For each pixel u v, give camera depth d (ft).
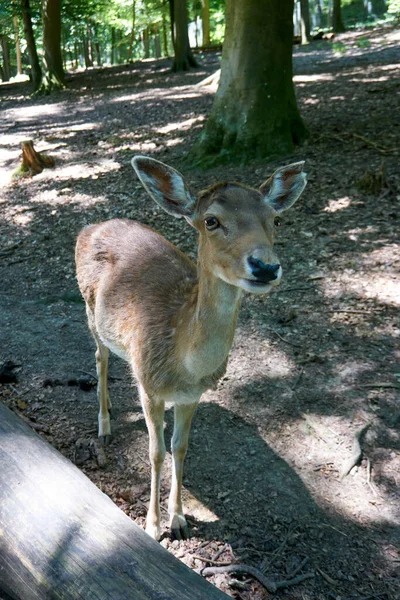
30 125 48.80
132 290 11.71
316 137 31.58
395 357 16.46
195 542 11.41
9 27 111.96
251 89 29.71
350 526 11.76
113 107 53.01
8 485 9.21
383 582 10.66
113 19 111.65
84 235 14.05
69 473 9.53
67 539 8.29
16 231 25.93
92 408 15.08
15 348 17.58
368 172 25.16
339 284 19.81
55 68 72.69
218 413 14.85
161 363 10.50
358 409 14.71
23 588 8.34
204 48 98.27
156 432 11.12
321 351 16.93
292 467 13.17
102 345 13.75
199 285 9.62
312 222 23.61
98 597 7.54
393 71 48.73
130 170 31.42
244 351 17.16
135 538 8.34
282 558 11.06
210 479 12.87
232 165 29.78
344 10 138.10
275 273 8.42
